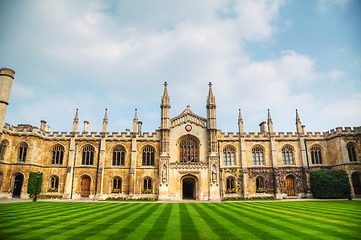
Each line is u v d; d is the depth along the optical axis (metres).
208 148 48.88
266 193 48.59
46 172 49.09
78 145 50.56
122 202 39.25
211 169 46.81
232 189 48.28
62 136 50.91
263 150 51.06
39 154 48.50
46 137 50.47
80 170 49.19
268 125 51.88
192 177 47.78
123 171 49.25
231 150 50.97
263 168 49.66
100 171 48.62
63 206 30.33
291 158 51.00
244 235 14.68
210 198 45.34
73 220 19.50
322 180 45.44
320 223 18.38
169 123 50.31
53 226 16.97
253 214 23.30
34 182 45.97
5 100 45.12
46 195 46.97
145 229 16.19
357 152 46.41
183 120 51.06
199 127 50.53
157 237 14.15
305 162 49.72
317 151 51.00
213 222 18.95
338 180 44.56
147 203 36.94
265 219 20.28
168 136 49.34
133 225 17.53
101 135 50.56
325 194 44.88
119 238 13.89
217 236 14.43
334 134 48.97
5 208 27.59
